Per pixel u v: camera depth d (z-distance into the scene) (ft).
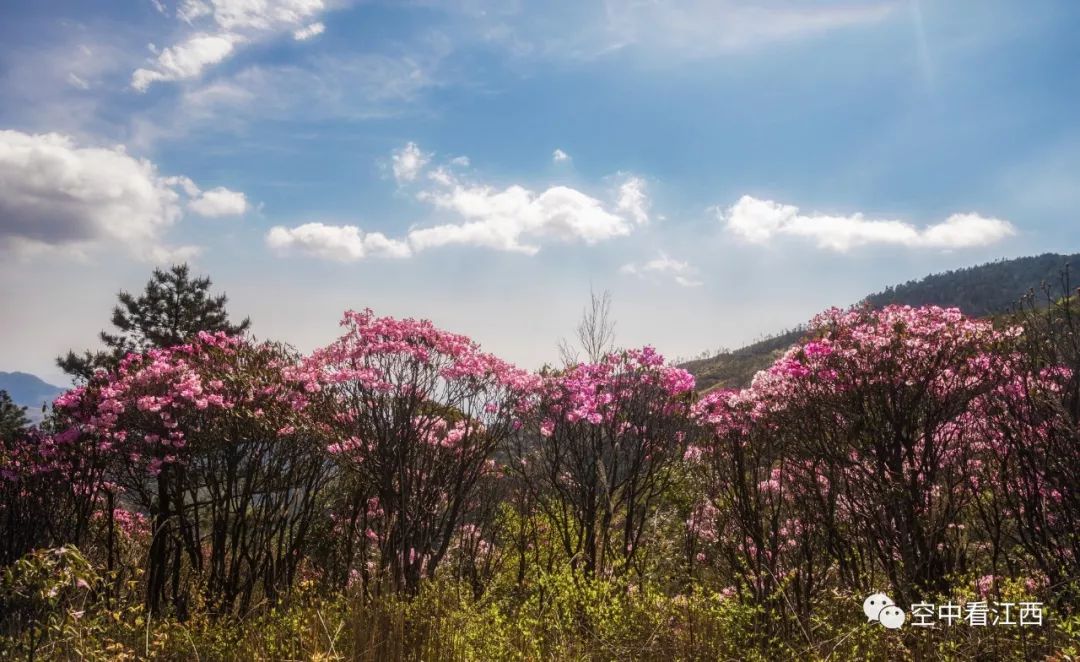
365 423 26.02
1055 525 17.99
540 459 28.50
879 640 15.75
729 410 22.52
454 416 26.99
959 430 20.36
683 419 27.73
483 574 26.96
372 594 21.84
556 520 27.96
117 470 26.71
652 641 18.06
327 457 27.43
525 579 26.86
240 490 27.68
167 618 21.22
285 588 25.54
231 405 25.86
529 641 18.06
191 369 26.86
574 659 17.60
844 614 17.44
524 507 28.71
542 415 28.09
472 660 17.12
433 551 26.11
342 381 25.64
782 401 21.75
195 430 25.70
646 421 27.48
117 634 18.70
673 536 27.27
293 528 28.76
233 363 28.37
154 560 25.39
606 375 28.07
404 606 19.08
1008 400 18.72
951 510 19.56
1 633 15.81
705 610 18.95
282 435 26.84
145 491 26.76
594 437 27.45
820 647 16.47
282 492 27.89
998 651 14.82
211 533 27.32
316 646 16.62
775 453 21.26
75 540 25.04
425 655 17.04
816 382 21.20
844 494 20.49
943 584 18.40
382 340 25.64
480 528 28.40
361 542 27.96
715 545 22.09
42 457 25.48
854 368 20.51
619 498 27.48
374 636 16.97
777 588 18.04
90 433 25.58
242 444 27.07
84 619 17.46
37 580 14.15
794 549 19.86
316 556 29.27
